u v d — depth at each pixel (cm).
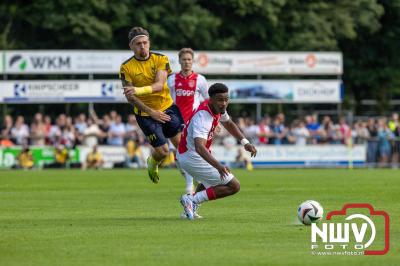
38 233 1766
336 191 3073
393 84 7619
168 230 1803
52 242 1627
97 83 5878
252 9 6912
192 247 1551
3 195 2964
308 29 7188
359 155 5903
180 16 6775
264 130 5803
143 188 3341
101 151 5575
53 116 6694
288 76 7244
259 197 2769
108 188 3347
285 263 1380
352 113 7100
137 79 2242
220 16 7031
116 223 1956
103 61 5888
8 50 6075
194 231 1783
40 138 5588
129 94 2202
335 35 7294
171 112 2417
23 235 1734
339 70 6144
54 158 5569
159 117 2264
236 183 1986
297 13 7131
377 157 5925
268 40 7125
